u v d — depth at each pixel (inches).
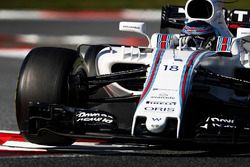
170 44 1032.2
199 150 920.9
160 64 933.8
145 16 2984.7
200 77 960.3
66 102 918.4
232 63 1016.2
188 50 989.2
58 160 868.0
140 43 2282.2
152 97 869.2
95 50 1100.5
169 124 836.0
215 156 881.5
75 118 882.8
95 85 1079.6
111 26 2741.1
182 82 890.7
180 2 3255.4
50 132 871.1
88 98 1004.6
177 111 839.1
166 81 895.7
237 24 1196.5
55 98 900.0
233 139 832.3
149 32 2527.1
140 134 837.2
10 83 1625.2
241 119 865.5
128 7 3208.7
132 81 1031.6
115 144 964.6
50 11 3211.1
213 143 819.4
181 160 861.2
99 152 911.0
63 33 2596.0
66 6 3312.0
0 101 1386.6
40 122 888.9
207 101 960.9
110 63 1019.9
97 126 883.4
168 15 1177.4
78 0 3447.3
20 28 2763.3
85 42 2362.2
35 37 2509.8
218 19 1071.6
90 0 3435.0
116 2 3339.1
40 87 900.6
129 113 1109.1
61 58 927.0
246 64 1021.8
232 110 986.7
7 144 968.9
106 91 1060.5
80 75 973.2
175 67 920.9
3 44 2353.6
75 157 883.4
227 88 959.0
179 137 836.6
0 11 3250.5
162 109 842.2
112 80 979.3
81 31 2632.9
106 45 1048.8
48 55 927.7
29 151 922.7
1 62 1988.2
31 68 911.0
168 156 882.8
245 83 942.4
